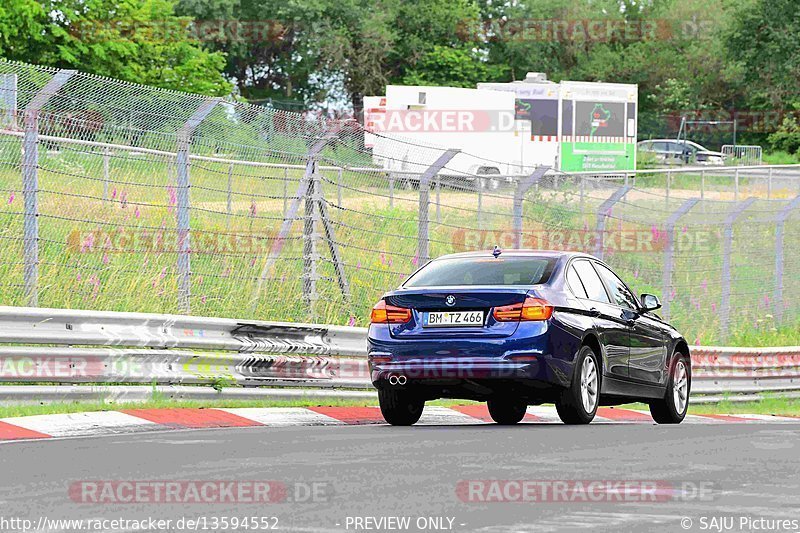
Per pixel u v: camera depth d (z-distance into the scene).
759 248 90.44
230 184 52.62
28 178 42.84
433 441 32.69
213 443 31.72
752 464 28.67
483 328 38.00
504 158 134.12
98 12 151.50
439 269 40.44
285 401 44.56
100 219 47.72
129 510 21.42
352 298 57.50
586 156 139.88
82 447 30.58
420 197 56.59
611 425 39.34
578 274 40.97
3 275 44.78
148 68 157.25
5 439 32.59
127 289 48.38
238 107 50.28
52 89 43.62
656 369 44.47
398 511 21.50
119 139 47.00
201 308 50.59
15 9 144.00
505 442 32.59
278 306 53.56
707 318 80.31
